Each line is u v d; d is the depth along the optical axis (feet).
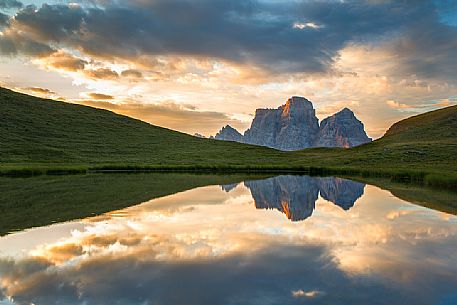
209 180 148.36
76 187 111.55
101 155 309.01
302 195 97.60
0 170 173.78
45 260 37.52
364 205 78.89
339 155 318.24
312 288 30.32
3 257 38.63
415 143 295.48
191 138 431.43
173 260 37.47
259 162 302.66
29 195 90.43
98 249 41.68
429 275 33.40
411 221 59.67
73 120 403.75
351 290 29.91
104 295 28.86
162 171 211.00
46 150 298.15
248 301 27.84
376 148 305.12
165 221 58.54
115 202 79.71
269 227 54.29
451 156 247.70
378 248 42.55
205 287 30.42
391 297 28.58
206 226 54.75
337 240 46.37
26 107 398.01
